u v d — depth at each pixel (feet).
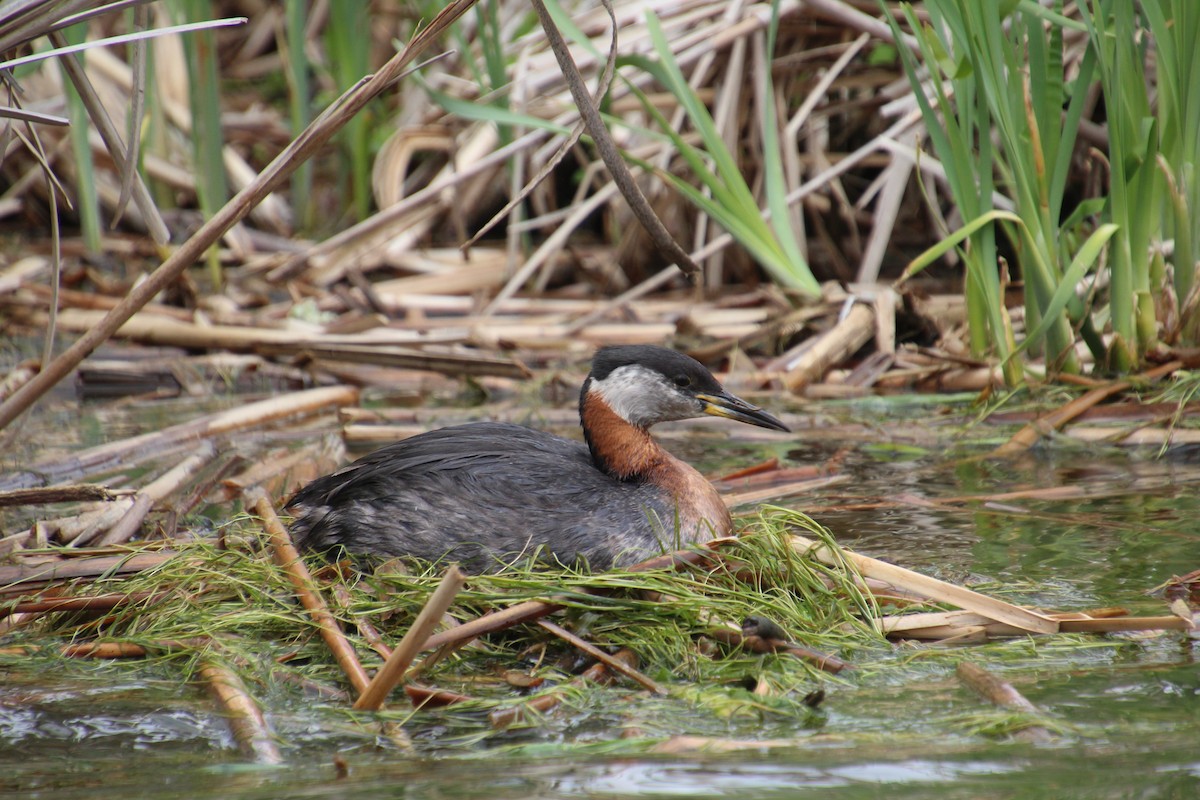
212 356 52.37
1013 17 44.34
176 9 59.82
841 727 21.68
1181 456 37.68
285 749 21.50
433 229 66.54
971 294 46.47
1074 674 23.53
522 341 53.52
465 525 29.71
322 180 74.33
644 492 30.71
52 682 24.52
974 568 29.12
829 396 47.06
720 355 51.03
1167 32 41.45
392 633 25.93
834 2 54.03
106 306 56.90
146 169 66.95
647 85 59.62
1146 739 20.76
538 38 62.23
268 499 34.17
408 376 51.78
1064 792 19.03
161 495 34.96
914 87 43.34
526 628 25.99
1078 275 40.75
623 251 60.54
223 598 27.55
